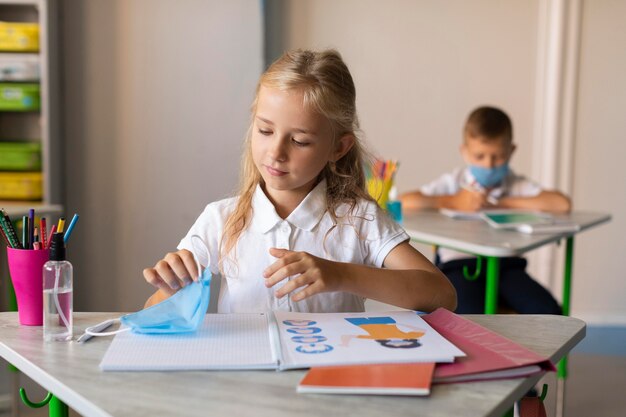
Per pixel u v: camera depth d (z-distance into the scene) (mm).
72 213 3184
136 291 3244
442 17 3410
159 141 3176
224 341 980
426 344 951
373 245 1295
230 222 1288
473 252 1933
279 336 984
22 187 2934
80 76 3121
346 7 3393
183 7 3115
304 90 1127
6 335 1046
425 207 2594
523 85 3439
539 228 2143
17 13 3066
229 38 3139
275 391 834
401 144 3477
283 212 1288
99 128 3154
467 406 806
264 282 1263
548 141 3432
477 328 1041
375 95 3445
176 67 3143
